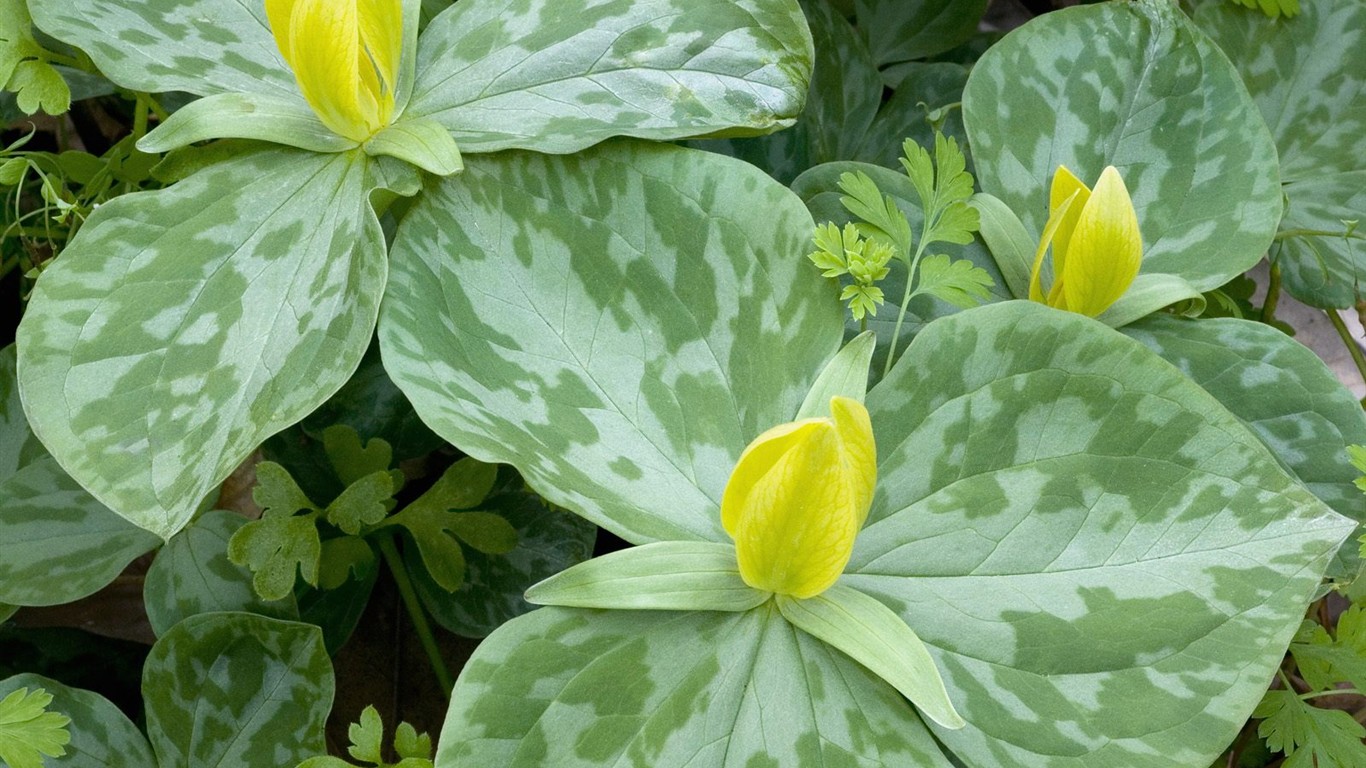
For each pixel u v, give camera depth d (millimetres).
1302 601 642
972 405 662
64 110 736
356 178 693
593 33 708
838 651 648
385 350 658
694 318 678
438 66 713
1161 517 653
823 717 641
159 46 706
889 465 661
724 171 687
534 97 702
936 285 694
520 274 682
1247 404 708
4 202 814
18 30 732
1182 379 656
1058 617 648
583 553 773
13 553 732
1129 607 647
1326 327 898
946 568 655
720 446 667
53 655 779
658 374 673
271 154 699
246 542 719
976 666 647
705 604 643
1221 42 809
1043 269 717
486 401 659
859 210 699
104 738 713
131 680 784
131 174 770
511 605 768
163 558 740
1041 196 730
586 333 677
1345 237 774
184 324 677
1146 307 706
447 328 669
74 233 771
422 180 690
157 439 663
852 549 656
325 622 768
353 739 694
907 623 651
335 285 679
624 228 685
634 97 699
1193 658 642
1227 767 766
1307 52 810
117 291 677
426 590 776
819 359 674
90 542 740
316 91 681
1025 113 735
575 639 640
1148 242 727
